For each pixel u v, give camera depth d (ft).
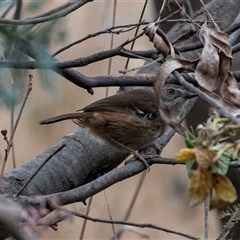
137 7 46.47
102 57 24.58
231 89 21.79
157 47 24.12
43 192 27.48
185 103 34.47
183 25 36.35
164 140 33.88
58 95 16.84
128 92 34.32
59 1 24.98
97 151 30.19
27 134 49.52
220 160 16.05
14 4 16.39
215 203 17.06
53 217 20.52
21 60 16.57
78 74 26.89
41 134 49.67
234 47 27.89
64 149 29.63
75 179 28.99
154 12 40.81
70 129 50.85
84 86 27.22
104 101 33.12
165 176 58.70
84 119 32.22
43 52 16.26
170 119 20.88
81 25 40.65
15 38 15.90
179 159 16.14
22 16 17.69
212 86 21.44
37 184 27.40
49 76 16.70
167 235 55.52
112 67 50.08
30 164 28.43
